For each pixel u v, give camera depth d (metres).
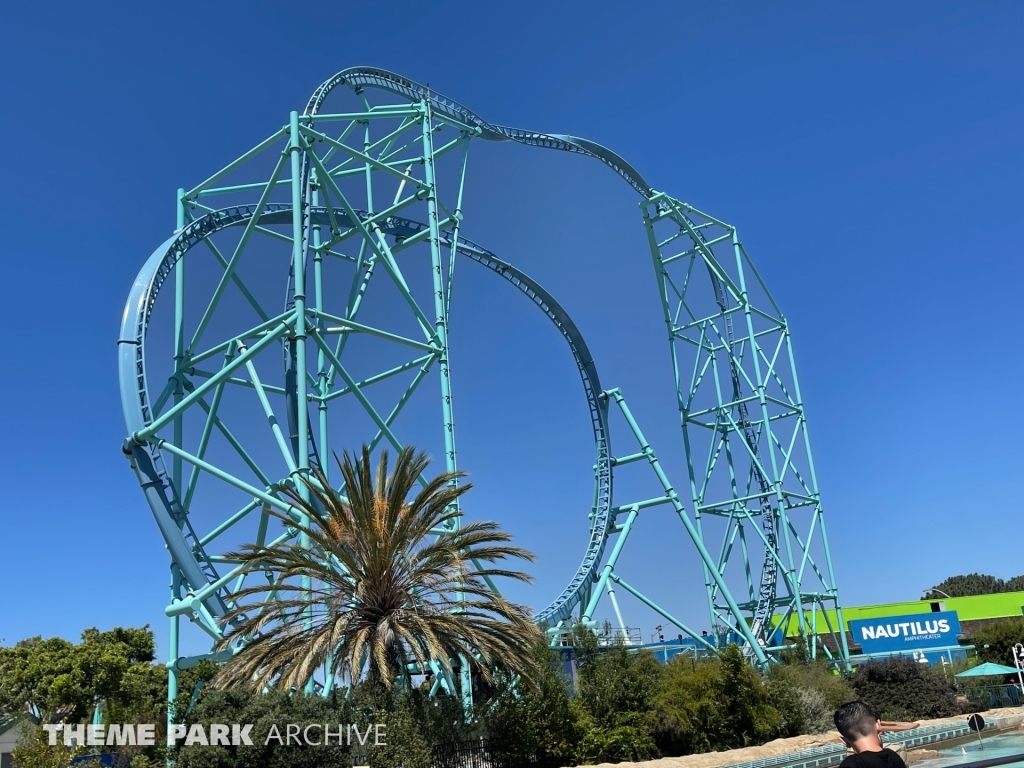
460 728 25.12
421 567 23.69
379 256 33.34
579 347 48.69
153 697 32.97
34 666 32.62
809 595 47.16
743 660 32.66
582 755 27.28
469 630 22.92
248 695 21.80
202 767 20.14
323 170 32.66
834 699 36.97
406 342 32.72
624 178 50.97
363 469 23.44
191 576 28.66
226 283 32.75
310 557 24.20
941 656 55.66
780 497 45.94
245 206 38.19
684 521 44.31
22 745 23.05
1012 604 69.19
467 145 42.50
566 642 35.50
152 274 32.62
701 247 48.62
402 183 39.34
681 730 29.59
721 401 49.72
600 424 48.09
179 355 33.94
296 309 29.23
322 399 36.56
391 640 22.95
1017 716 33.41
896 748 25.25
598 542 44.78
